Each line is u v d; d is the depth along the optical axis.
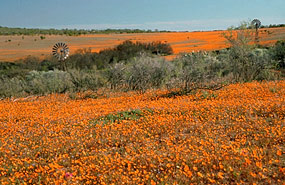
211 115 9.74
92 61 37.97
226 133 8.14
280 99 11.04
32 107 15.01
